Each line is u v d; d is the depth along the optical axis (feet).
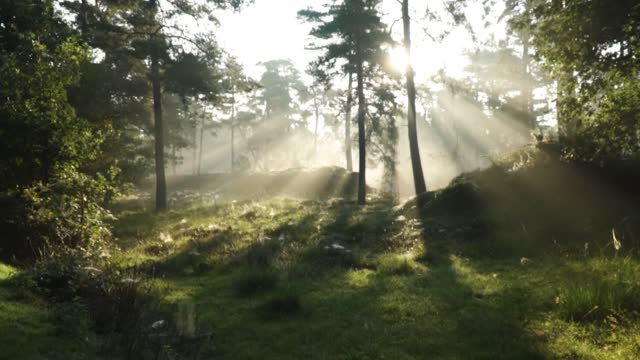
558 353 17.01
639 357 16.05
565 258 30.22
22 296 20.77
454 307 23.88
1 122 33.68
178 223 61.16
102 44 69.10
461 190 48.60
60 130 35.76
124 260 38.17
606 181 39.75
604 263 26.45
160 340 17.90
